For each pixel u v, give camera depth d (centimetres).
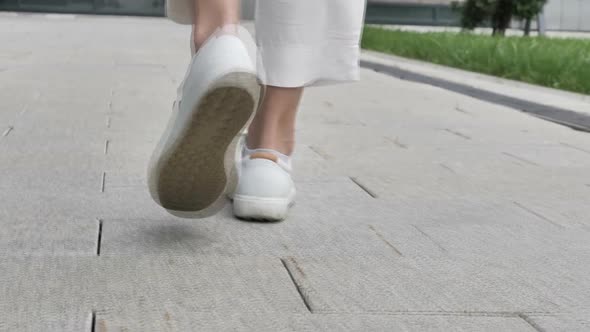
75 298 133
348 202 215
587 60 630
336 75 188
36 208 195
